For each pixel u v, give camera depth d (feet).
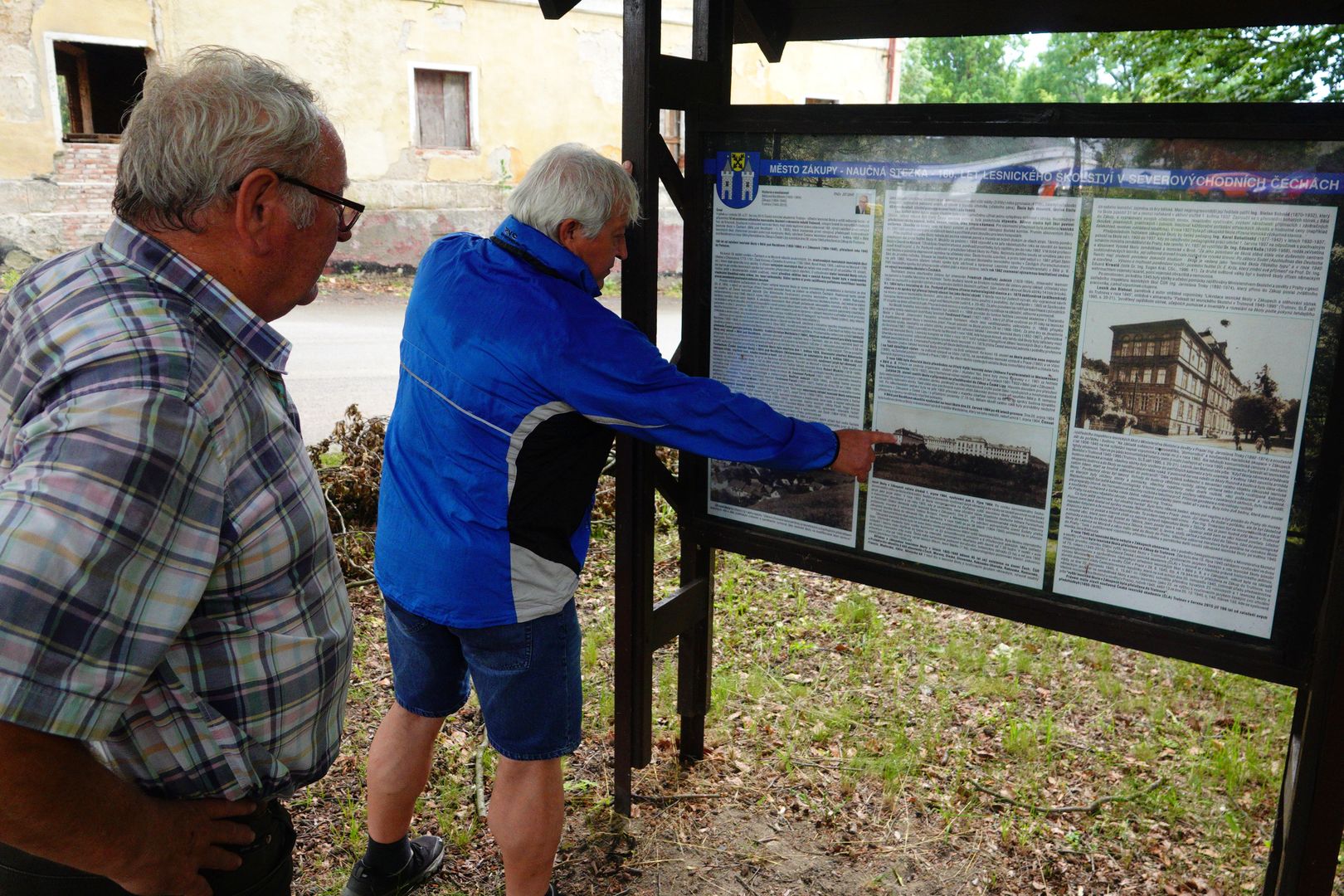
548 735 7.11
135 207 4.01
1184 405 6.51
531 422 6.59
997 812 9.34
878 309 7.70
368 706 10.87
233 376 3.97
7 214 37.93
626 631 8.75
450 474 6.74
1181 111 6.08
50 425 3.44
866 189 7.53
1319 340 5.97
